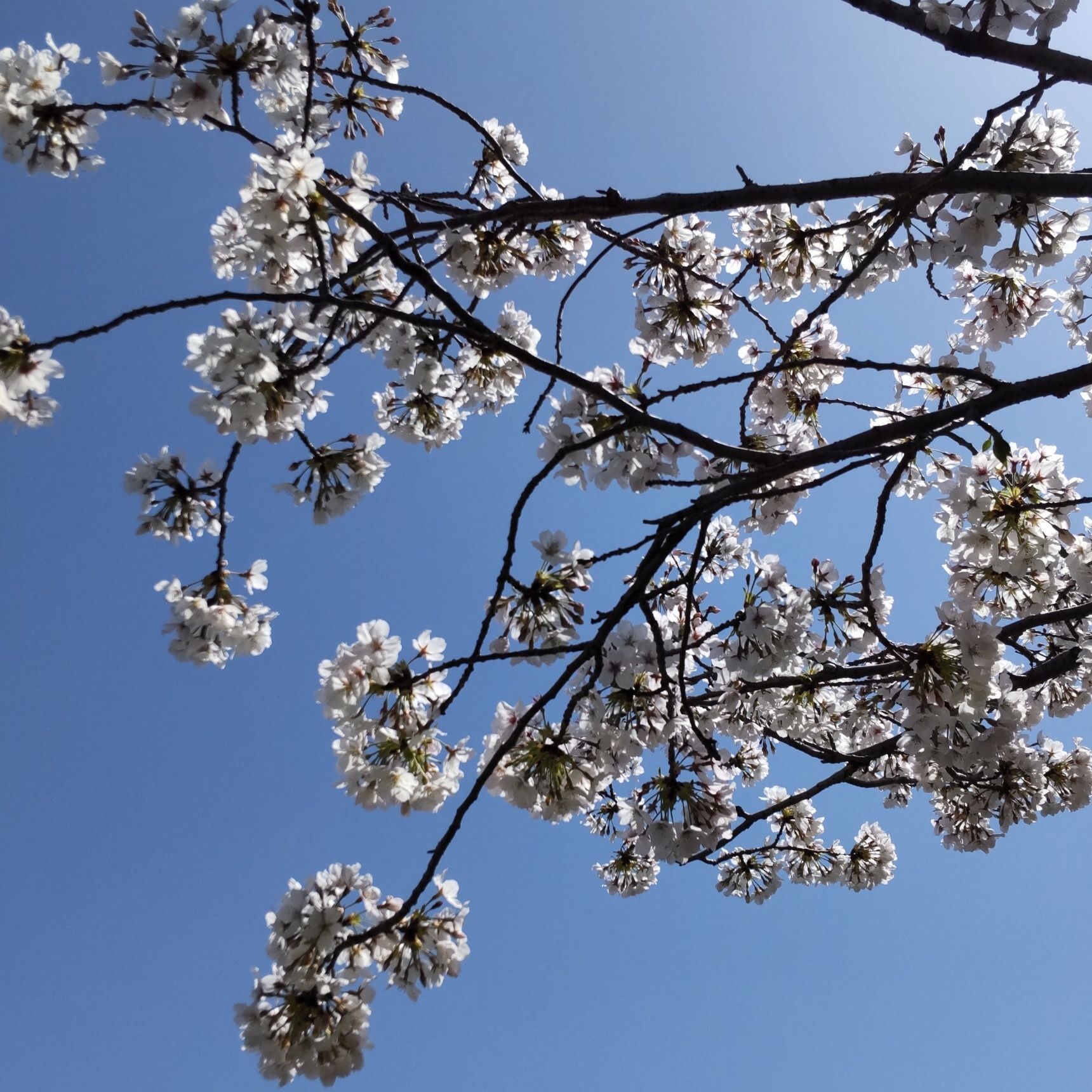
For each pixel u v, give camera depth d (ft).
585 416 3.80
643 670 3.62
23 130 3.07
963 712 3.40
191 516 3.41
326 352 3.77
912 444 3.18
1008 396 3.23
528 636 3.41
